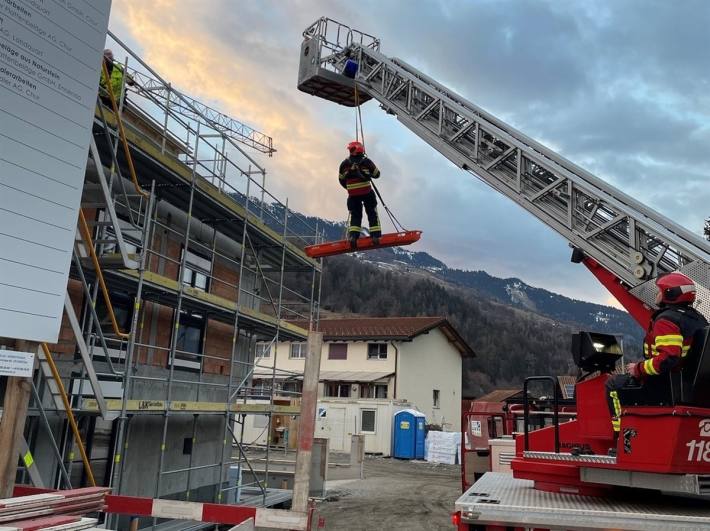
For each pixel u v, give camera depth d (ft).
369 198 30.86
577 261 22.79
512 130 26.76
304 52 38.68
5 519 11.43
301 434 17.60
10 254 13.06
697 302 17.48
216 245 45.96
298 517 17.17
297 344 122.93
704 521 13.88
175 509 17.85
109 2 15.99
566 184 23.48
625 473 15.92
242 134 79.30
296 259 52.70
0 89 12.98
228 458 47.24
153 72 32.30
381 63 35.12
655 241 20.51
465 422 40.22
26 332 13.30
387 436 105.50
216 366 45.60
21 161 13.38
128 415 31.04
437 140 30.37
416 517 47.01
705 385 14.32
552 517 14.92
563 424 23.57
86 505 14.26
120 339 30.45
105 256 26.20
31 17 13.73
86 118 15.10
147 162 31.48
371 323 129.70
